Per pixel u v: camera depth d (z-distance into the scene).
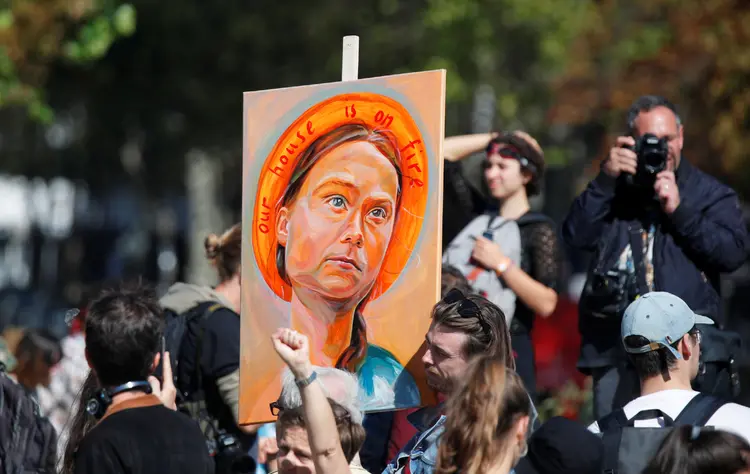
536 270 13.25
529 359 13.01
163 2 46.03
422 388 9.97
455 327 9.16
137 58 47.84
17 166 61.16
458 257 13.39
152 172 58.88
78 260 69.81
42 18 28.00
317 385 8.51
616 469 9.16
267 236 10.75
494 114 44.97
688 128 34.81
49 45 28.52
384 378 10.14
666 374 9.69
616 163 11.69
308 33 45.34
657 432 9.15
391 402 10.09
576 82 41.41
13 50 27.92
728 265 11.62
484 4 40.78
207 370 11.77
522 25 41.72
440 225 10.02
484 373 7.83
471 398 7.78
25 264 75.75
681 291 11.48
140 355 8.67
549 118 42.28
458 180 14.19
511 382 7.90
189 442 8.58
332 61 44.44
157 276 67.69
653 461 8.22
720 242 11.50
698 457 7.87
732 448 7.82
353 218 10.40
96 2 29.69
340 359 10.34
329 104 10.58
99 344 8.63
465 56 41.47
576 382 19.86
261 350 10.67
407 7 44.38
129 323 8.63
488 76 42.91
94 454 8.33
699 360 10.79
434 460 8.95
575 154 50.84
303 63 46.34
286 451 9.14
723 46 33.50
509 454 7.86
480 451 7.68
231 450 11.64
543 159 13.64
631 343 9.73
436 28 41.16
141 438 8.42
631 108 12.01
